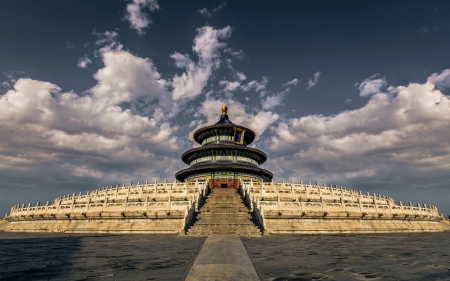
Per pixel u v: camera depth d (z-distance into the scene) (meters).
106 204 38.97
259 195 44.09
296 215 35.97
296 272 11.97
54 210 43.59
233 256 15.76
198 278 10.82
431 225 49.47
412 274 11.86
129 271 11.95
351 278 11.06
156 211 35.62
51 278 10.77
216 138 87.75
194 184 52.53
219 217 34.78
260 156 84.12
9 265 13.32
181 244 21.58
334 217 37.78
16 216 49.44
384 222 42.41
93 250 18.48
